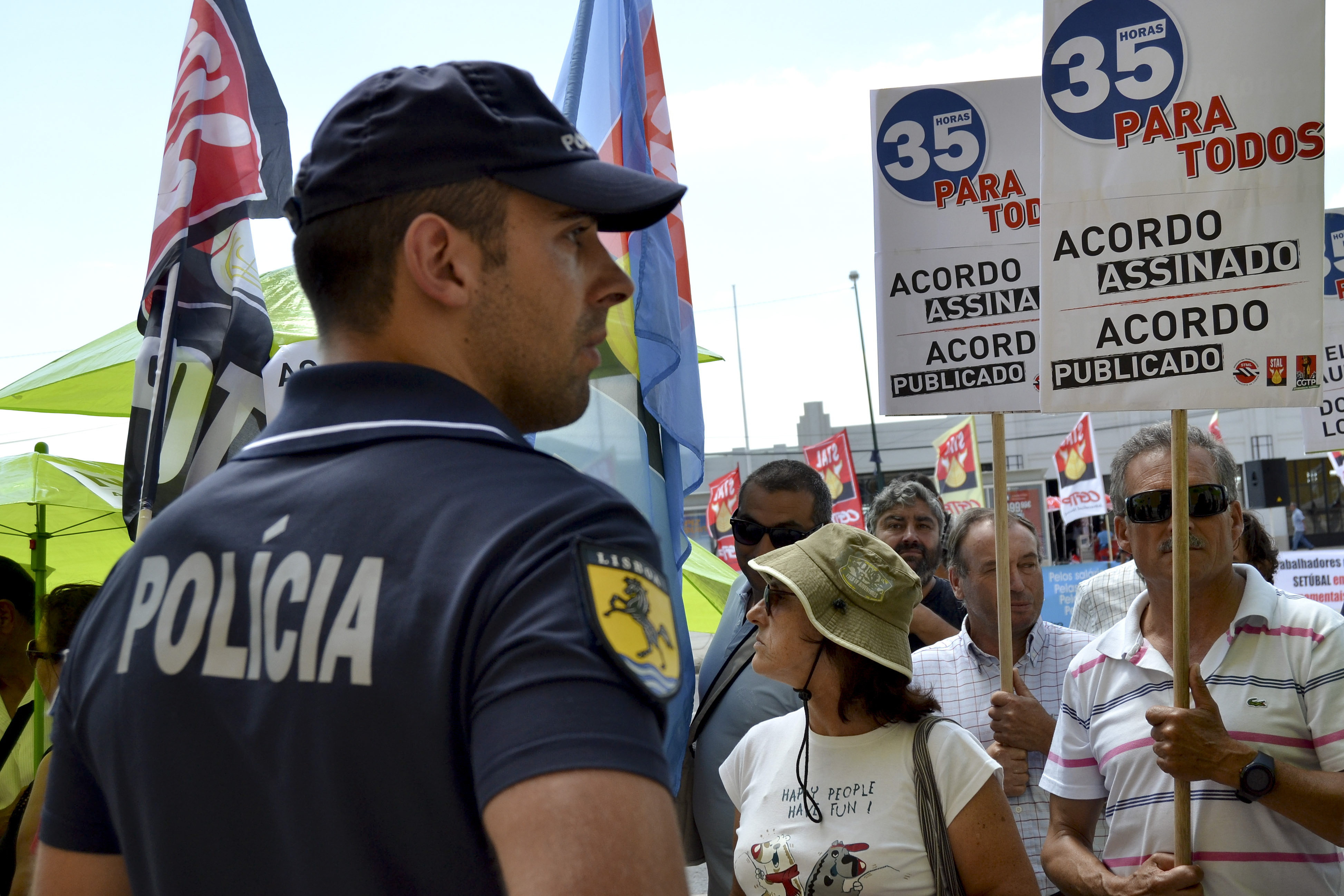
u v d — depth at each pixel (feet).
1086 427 52.47
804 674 7.93
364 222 3.07
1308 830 7.80
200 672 2.81
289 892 2.66
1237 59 7.96
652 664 2.56
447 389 3.02
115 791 2.99
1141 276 8.16
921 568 15.16
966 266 10.89
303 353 9.68
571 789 2.26
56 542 16.75
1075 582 37.55
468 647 2.50
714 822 10.25
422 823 2.53
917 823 7.46
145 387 9.24
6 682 12.50
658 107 10.46
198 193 9.46
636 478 9.46
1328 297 16.83
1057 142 8.36
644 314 9.65
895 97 11.06
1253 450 100.83
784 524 11.04
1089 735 9.18
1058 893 10.50
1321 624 8.23
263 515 2.93
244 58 9.79
